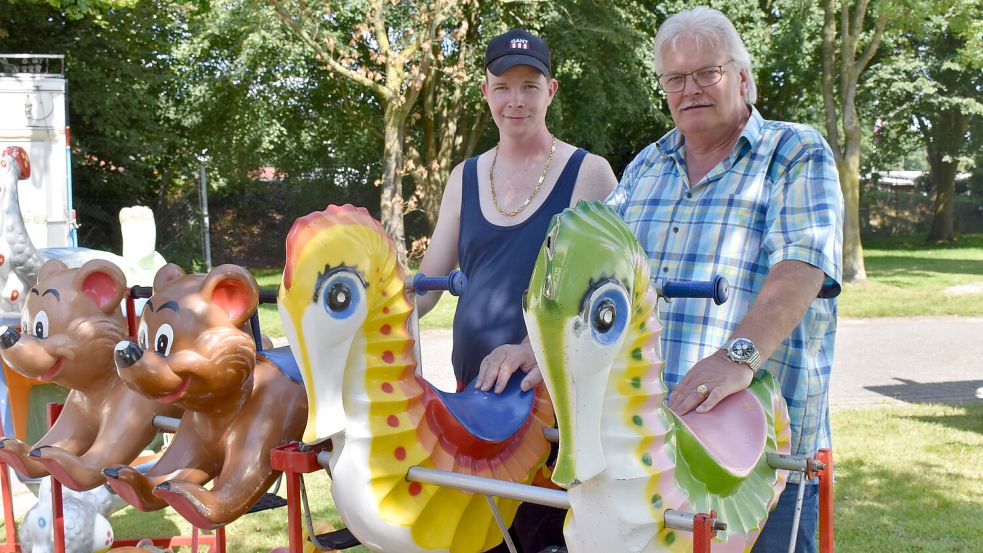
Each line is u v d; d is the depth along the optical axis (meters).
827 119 14.22
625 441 1.42
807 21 17.75
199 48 15.81
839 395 6.56
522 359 2.07
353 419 1.69
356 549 3.78
